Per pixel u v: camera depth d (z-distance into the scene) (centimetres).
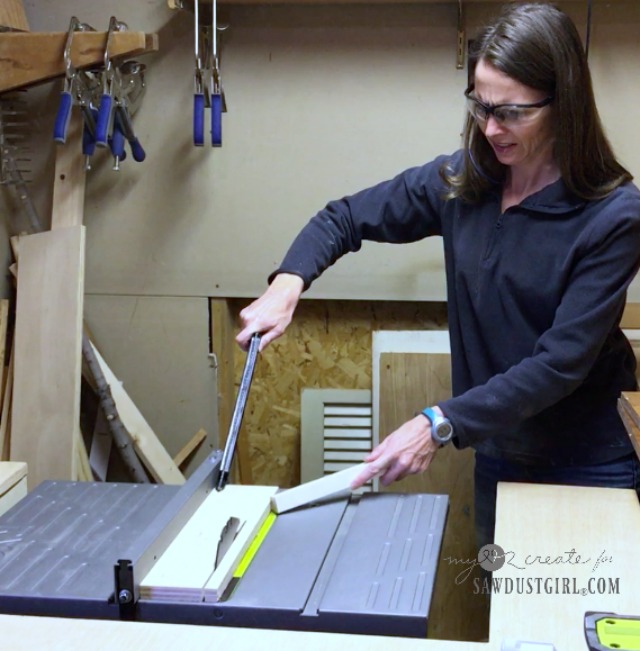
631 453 158
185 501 124
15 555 117
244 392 145
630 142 213
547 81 132
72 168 224
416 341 227
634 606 106
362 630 102
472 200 155
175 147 228
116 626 102
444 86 216
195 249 234
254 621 104
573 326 137
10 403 224
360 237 177
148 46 208
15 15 217
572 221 141
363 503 133
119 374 244
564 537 123
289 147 225
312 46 218
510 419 137
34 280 221
